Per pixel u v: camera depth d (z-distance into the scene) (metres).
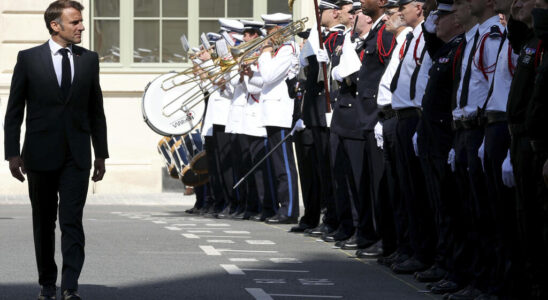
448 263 27.06
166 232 41.78
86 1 67.25
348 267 31.31
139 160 66.88
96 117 25.48
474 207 24.97
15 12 66.50
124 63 67.44
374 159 32.84
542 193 20.16
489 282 24.70
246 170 49.41
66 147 24.73
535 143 19.94
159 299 25.09
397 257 30.95
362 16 34.28
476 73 24.55
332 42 39.06
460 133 25.28
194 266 31.09
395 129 30.11
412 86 28.52
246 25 47.69
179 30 67.75
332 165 37.38
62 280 24.27
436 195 27.33
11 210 53.50
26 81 24.81
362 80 33.41
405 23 29.42
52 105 24.70
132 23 67.62
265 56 45.28
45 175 24.86
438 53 27.03
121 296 25.47
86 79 24.98
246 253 34.56
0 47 66.44
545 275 20.77
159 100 50.00
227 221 48.19
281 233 41.91
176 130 50.12
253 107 48.06
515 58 22.94
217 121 51.12
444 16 26.67
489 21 24.66
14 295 25.47
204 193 53.62
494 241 24.67
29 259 32.19
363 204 35.00
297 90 44.72
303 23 45.44
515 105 20.88
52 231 25.28
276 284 27.64
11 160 24.70
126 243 37.31
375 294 26.16
